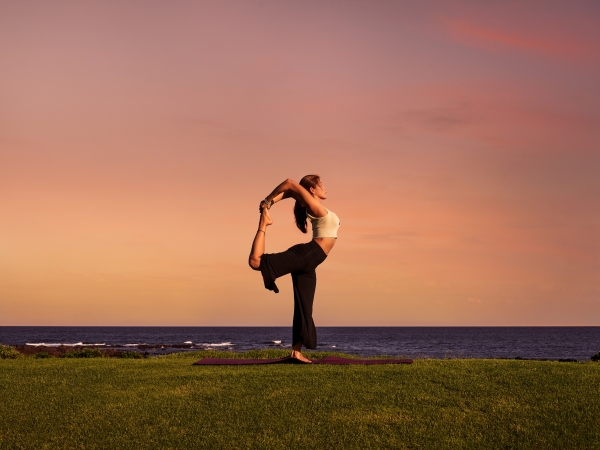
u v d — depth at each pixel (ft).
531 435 19.24
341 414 21.27
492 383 25.54
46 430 20.15
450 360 35.42
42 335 483.10
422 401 22.76
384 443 18.69
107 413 21.95
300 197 29.17
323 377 26.76
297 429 19.85
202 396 23.90
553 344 316.81
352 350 223.30
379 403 22.53
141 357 44.47
